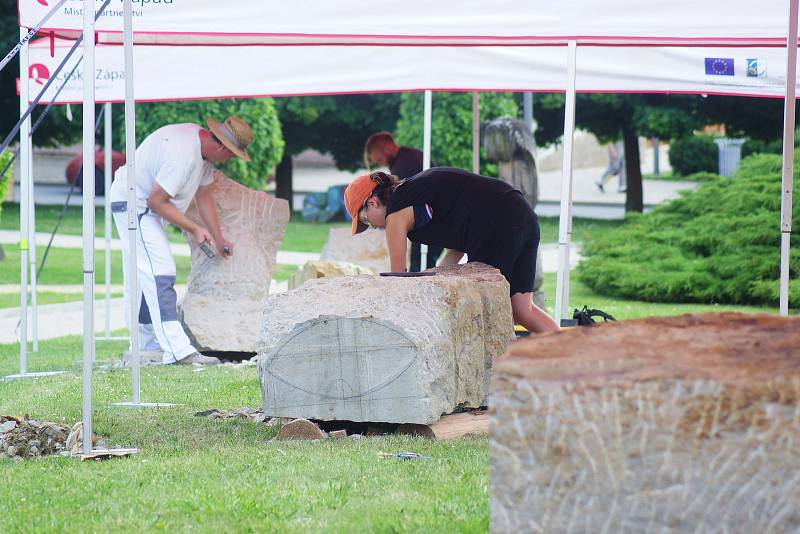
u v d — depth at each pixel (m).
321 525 5.92
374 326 8.52
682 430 4.35
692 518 4.35
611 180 63.25
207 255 15.72
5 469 7.62
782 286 10.93
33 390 11.77
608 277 26.91
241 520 6.09
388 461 7.54
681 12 11.88
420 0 12.17
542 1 12.07
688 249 27.72
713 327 4.91
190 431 9.15
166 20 12.12
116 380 12.54
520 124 19.30
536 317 10.08
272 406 8.82
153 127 34.00
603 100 40.84
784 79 16.94
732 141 53.75
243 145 15.05
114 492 6.79
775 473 4.28
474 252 9.59
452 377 8.73
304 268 15.65
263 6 12.19
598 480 4.42
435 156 38.06
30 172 14.55
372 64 18.66
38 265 32.16
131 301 10.75
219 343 15.22
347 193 9.73
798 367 4.34
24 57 13.90
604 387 4.39
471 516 6.04
